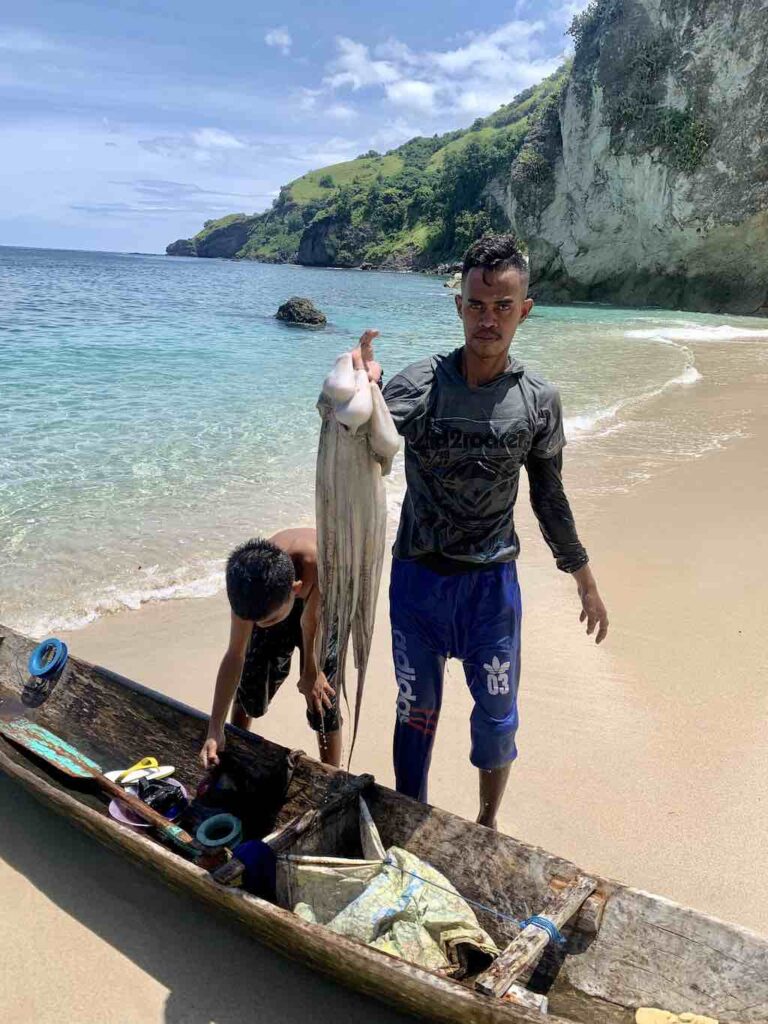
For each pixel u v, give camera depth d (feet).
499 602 9.66
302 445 30.37
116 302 98.32
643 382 47.67
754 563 20.90
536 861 9.25
